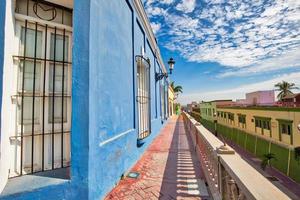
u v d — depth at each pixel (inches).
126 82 179.9
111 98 137.7
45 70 110.2
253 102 1939.0
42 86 109.3
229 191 84.5
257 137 1066.1
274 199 49.1
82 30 101.6
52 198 88.2
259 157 1019.9
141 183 143.6
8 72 91.4
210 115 2150.6
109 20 136.3
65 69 117.0
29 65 105.5
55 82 113.4
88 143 98.5
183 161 201.6
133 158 190.5
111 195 123.6
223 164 90.9
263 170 854.5
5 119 87.8
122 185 139.6
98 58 115.1
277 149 847.1
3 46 84.4
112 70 141.2
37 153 106.0
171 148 267.7
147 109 269.4
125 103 174.6
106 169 123.0
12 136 96.5
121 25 166.4
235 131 1417.3
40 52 109.0
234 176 70.6
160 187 136.0
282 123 832.3
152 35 344.2
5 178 87.3
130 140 182.4
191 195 123.3
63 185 91.6
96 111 110.3
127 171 167.2
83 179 96.3
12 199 79.7
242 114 1290.6
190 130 389.4
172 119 985.5
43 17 110.0
